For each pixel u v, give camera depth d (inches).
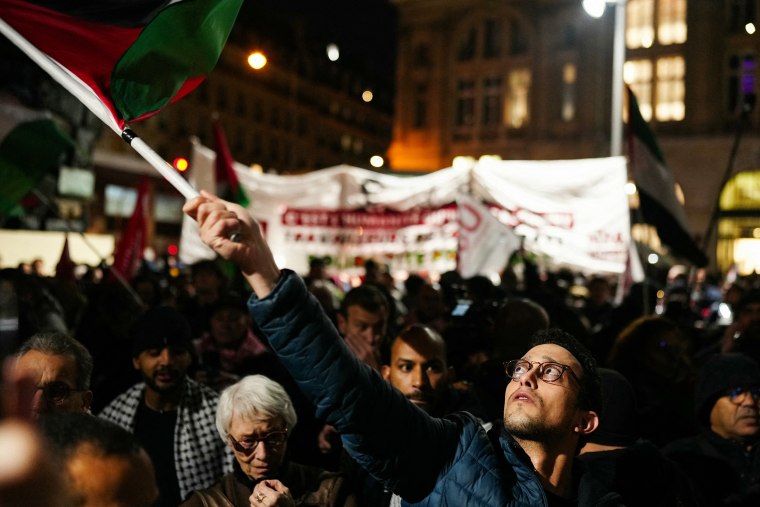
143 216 347.6
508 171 419.2
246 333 218.8
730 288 423.8
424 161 1689.2
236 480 123.6
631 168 320.5
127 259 339.3
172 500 145.5
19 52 246.4
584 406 93.7
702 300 550.6
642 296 296.4
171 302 327.6
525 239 409.7
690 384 193.8
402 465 86.2
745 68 1397.6
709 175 1398.9
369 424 83.6
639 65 1467.8
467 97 1664.6
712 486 148.7
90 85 99.0
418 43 1710.1
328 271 459.8
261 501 110.8
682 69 1433.3
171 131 1948.8
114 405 156.5
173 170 79.5
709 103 1409.9
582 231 403.5
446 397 150.3
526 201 413.7
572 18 1537.9
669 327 194.7
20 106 241.1
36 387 108.3
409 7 1704.0
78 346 116.0
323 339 80.7
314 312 80.7
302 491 124.5
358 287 191.5
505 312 170.7
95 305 234.8
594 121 1507.1
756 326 215.5
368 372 85.1
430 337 143.4
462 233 370.0
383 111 3223.4
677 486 120.4
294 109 2512.3
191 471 147.9
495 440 94.8
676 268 652.7
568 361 94.1
